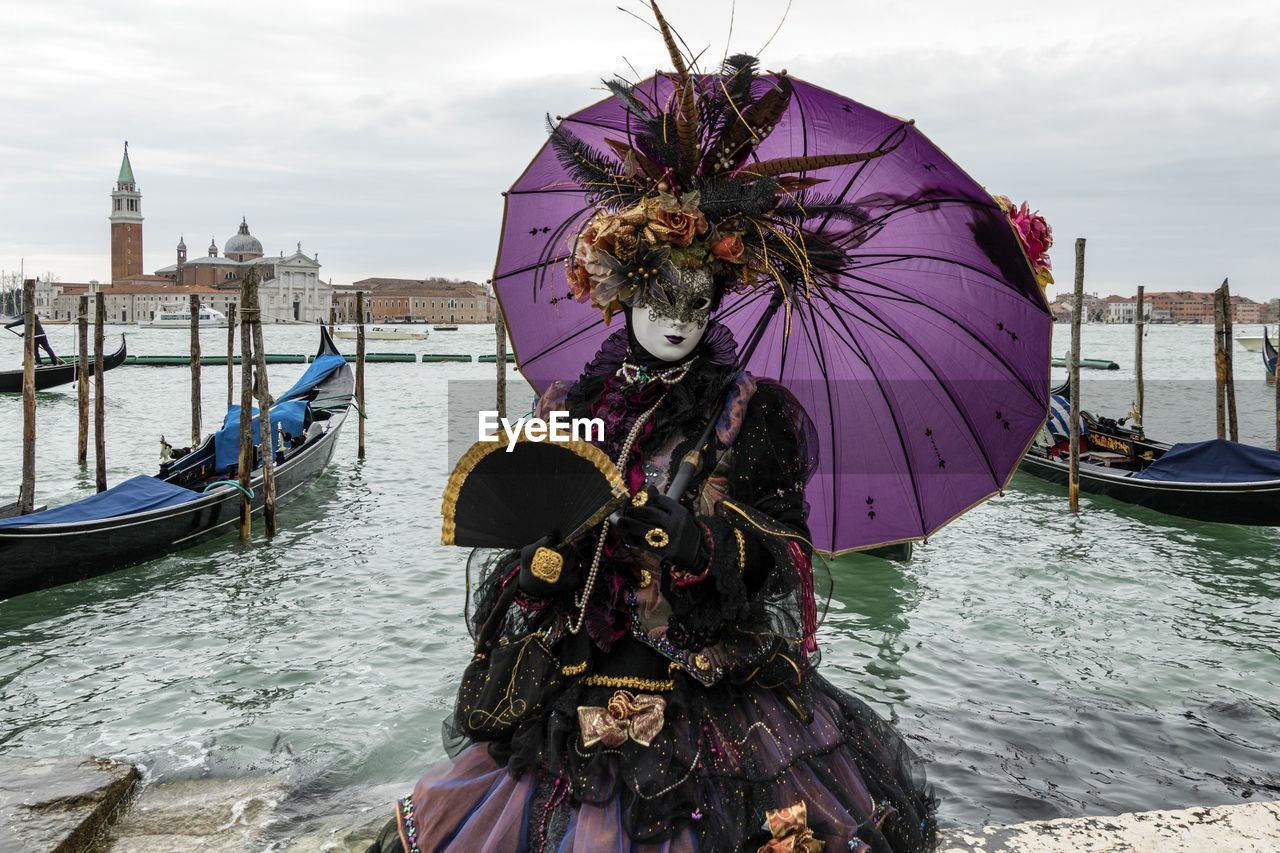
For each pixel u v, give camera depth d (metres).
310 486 17.92
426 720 7.09
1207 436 27.19
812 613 1.91
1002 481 2.32
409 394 40.25
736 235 1.96
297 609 10.34
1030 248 2.22
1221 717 7.06
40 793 4.18
